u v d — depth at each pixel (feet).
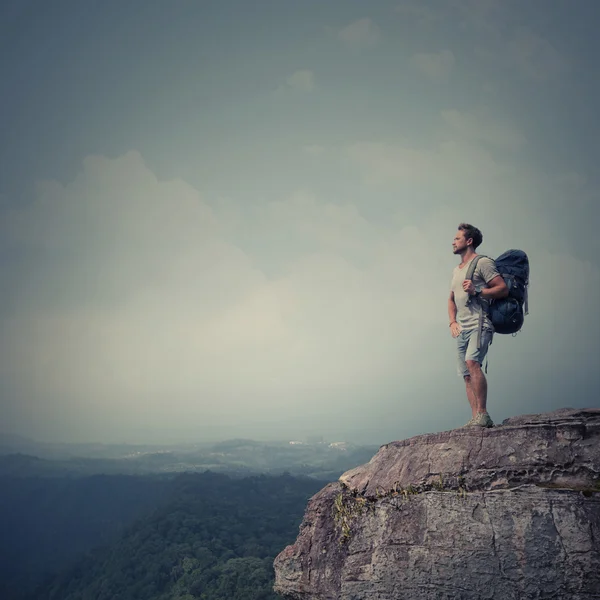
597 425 19.77
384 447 25.90
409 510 22.13
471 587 19.43
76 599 199.00
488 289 23.77
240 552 182.91
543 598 18.16
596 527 18.17
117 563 200.75
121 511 329.93
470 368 24.31
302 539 25.72
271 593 141.90
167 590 165.58
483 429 22.20
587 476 19.33
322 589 23.85
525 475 20.33
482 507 20.35
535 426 20.94
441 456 22.62
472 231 25.50
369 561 22.31
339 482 26.30
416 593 20.59
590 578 17.69
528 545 18.93
